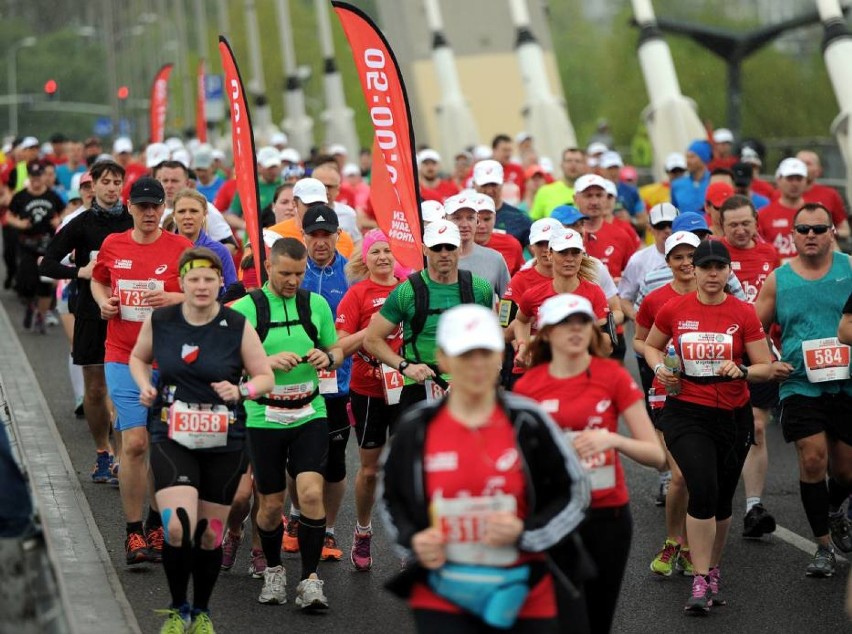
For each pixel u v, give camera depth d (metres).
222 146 193.25
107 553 33.84
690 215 38.25
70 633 21.14
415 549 20.27
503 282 39.50
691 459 31.03
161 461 27.59
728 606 31.59
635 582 33.38
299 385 30.53
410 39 139.50
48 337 69.19
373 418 34.03
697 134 86.19
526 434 20.70
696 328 31.81
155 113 121.19
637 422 24.08
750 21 164.50
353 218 50.75
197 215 37.12
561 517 20.77
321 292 36.38
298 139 166.38
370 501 33.78
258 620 30.06
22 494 24.02
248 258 40.31
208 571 27.70
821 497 34.09
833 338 34.28
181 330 27.89
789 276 35.06
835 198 54.25
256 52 183.00
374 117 38.94
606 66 192.88
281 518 31.12
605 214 47.53
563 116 104.50
